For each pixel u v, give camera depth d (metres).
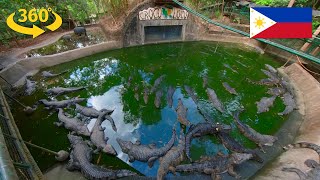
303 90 11.85
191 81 13.59
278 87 12.45
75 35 16.44
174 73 14.58
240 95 12.10
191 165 7.61
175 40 18.17
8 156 3.55
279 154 8.38
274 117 10.40
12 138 5.70
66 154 8.09
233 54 17.16
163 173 7.29
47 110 10.55
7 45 14.51
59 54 14.41
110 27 16.72
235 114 10.27
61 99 11.54
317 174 6.73
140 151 8.13
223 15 19.64
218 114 10.64
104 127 9.78
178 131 9.60
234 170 7.74
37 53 14.22
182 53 17.30
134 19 16.03
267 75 13.78
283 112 10.42
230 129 9.41
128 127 9.84
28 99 11.30
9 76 12.09
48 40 15.60
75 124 9.39
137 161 8.09
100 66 15.28
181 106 10.70
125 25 16.11
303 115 10.24
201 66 15.47
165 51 17.53
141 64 15.70
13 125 7.08
